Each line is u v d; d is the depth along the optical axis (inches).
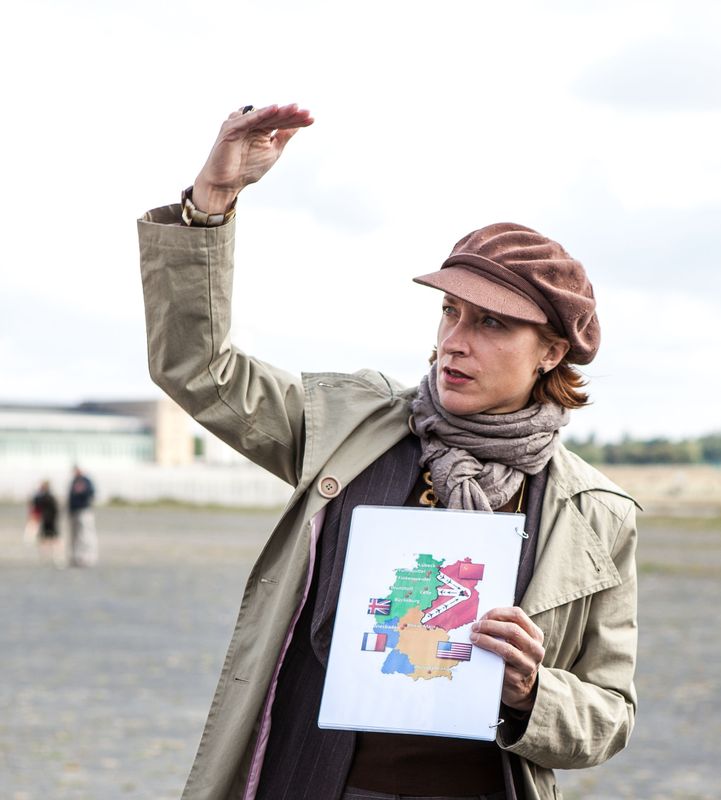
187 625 718.5
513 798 113.2
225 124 113.9
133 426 4510.3
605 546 119.4
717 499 3321.9
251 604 121.8
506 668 109.3
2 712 444.5
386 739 115.0
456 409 117.9
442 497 118.5
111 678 523.5
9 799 323.3
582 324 119.5
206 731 119.3
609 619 119.9
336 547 119.0
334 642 112.2
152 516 2522.1
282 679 118.8
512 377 117.6
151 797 328.5
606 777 372.5
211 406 121.2
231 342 122.3
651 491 3437.5
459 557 113.1
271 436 124.0
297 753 116.4
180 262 116.8
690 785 361.4
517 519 113.4
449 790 114.4
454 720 107.7
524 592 116.0
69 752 382.6
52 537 1275.8
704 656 624.4
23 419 4261.8
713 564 1328.7
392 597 112.9
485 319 118.0
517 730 113.2
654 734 437.1
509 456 118.7
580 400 123.0
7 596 890.1
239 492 3415.4
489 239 119.8
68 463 4352.9
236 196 118.0
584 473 123.3
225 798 117.3
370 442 122.4
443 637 110.6
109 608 810.8
